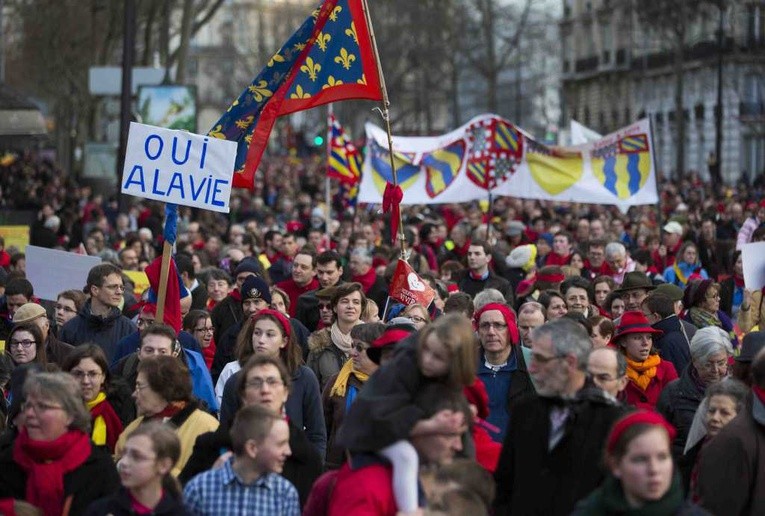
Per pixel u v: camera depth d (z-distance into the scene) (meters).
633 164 29.55
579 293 18.25
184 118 47.09
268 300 17.64
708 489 10.77
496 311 13.85
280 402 11.38
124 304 20.92
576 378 9.99
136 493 10.02
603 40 126.19
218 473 10.29
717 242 31.47
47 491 10.95
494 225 39.34
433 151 30.52
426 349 9.20
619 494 8.64
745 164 101.94
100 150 65.06
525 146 29.59
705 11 90.06
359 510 9.07
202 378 14.44
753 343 12.69
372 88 17.38
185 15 62.84
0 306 19.70
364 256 22.69
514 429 10.23
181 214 47.09
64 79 103.50
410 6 114.25
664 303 16.97
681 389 13.73
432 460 9.26
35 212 48.72
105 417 13.16
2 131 46.78
